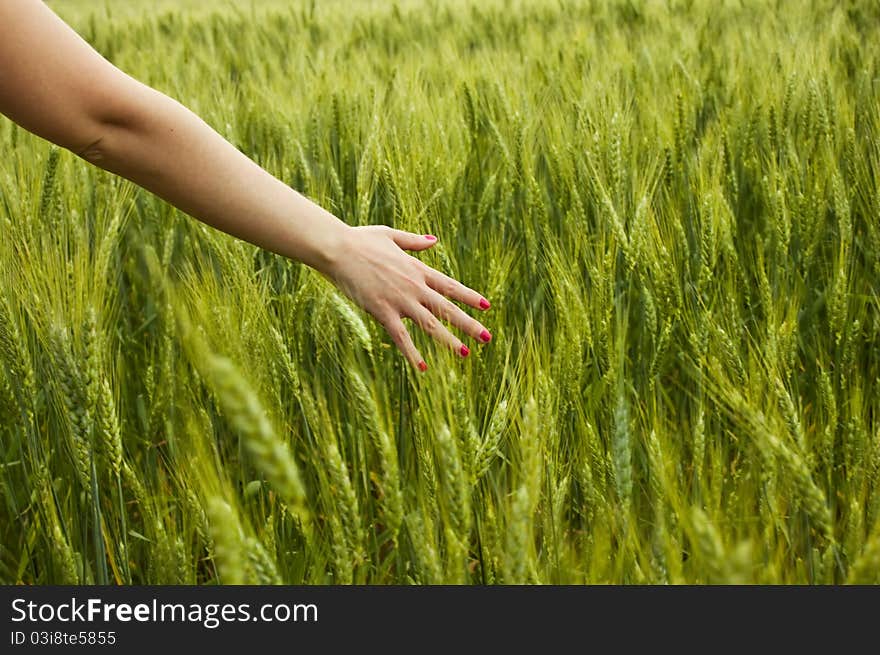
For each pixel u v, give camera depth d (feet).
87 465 7.60
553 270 10.18
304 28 37.81
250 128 18.44
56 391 9.27
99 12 48.14
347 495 6.20
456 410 6.79
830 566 6.67
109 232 10.11
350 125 16.93
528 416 6.10
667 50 25.20
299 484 4.87
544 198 13.98
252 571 5.54
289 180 14.21
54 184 11.51
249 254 10.86
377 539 8.98
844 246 11.88
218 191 6.55
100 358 7.64
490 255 11.63
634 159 14.17
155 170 6.37
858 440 8.34
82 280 8.35
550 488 7.40
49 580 8.81
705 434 8.98
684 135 15.93
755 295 12.80
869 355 11.70
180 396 9.31
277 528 8.88
